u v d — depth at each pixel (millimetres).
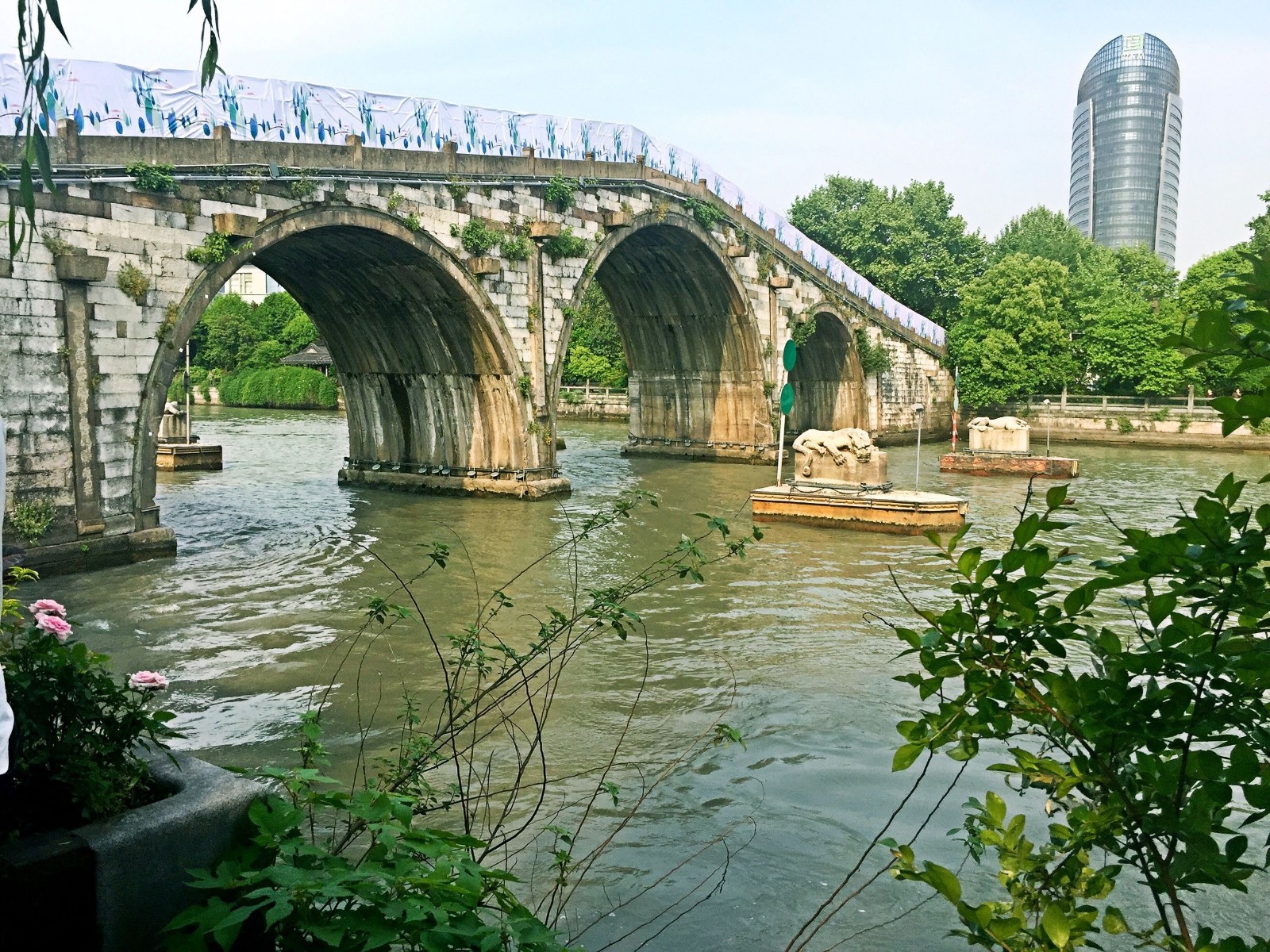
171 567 17297
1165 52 180750
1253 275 2693
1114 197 183500
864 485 22625
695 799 8055
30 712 3770
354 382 28953
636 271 37438
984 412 54719
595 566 17609
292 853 3568
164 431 34562
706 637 13023
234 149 19156
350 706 10258
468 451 27516
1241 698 2883
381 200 22531
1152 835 3041
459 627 13406
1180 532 2859
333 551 18906
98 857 3404
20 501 16031
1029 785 3502
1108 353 53344
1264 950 2857
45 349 16266
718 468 36031
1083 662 11242
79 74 16922
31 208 3600
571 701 10422
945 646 3230
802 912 6371
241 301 88500
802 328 41062
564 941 5945
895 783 8414
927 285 61906
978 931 3115
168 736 4145
